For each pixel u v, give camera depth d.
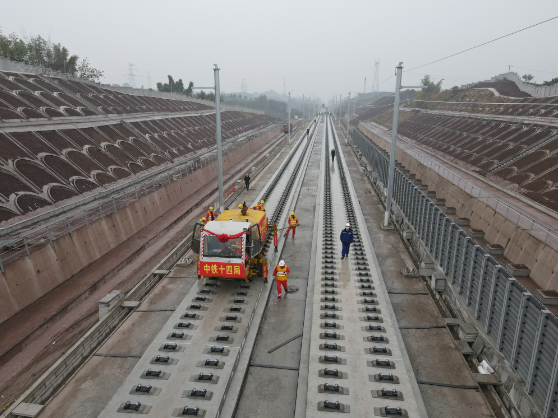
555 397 6.64
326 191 26.39
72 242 15.47
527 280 12.81
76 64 60.50
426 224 15.33
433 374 8.49
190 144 42.16
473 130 38.19
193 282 13.01
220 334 9.57
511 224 14.90
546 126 27.12
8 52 51.06
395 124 17.58
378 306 11.02
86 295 14.20
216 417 6.99
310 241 17.16
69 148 23.84
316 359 8.66
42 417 7.26
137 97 48.12
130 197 21.84
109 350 9.34
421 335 9.96
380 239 17.28
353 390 7.68
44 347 11.22
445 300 12.23
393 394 7.50
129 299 11.83
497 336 8.97
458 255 11.87
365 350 8.99
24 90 28.34
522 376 7.79
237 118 76.25
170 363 8.42
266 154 55.59
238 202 23.75
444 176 24.47
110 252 18.05
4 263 12.19
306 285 12.92
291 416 7.48
